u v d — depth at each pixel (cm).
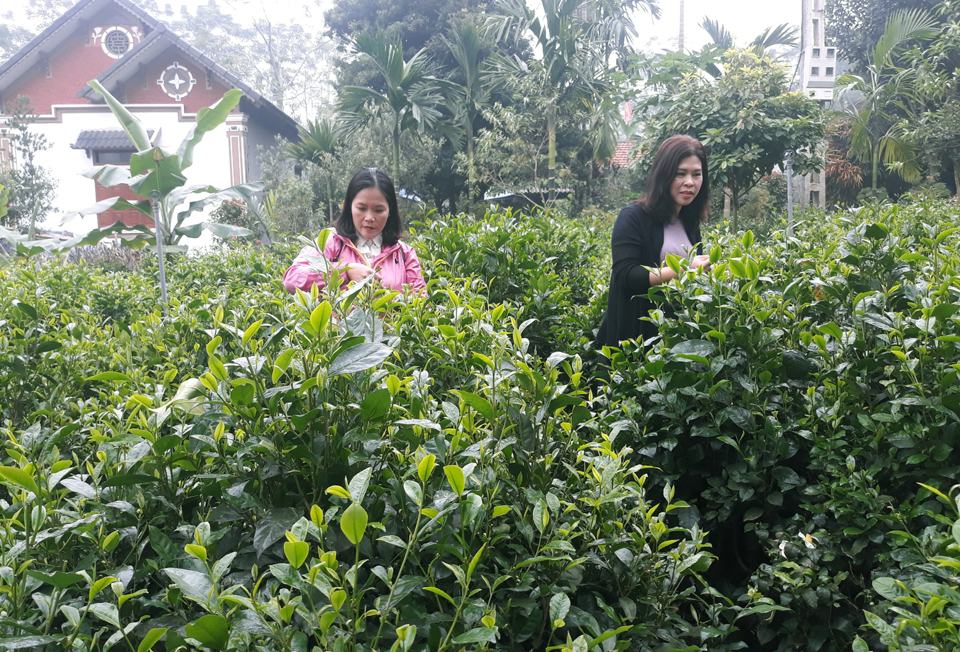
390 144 1875
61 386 246
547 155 1780
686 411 200
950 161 1427
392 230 318
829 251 256
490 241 386
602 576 149
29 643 105
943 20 1695
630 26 2178
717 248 214
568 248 455
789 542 174
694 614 158
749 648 188
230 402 138
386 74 1655
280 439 136
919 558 144
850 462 168
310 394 137
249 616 105
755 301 201
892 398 179
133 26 2241
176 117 2112
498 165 1816
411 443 140
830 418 183
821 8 1138
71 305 398
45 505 130
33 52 2194
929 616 112
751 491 187
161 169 1033
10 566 117
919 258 208
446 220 447
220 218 1714
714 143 918
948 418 166
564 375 308
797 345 209
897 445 167
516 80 1709
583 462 168
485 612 116
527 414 152
